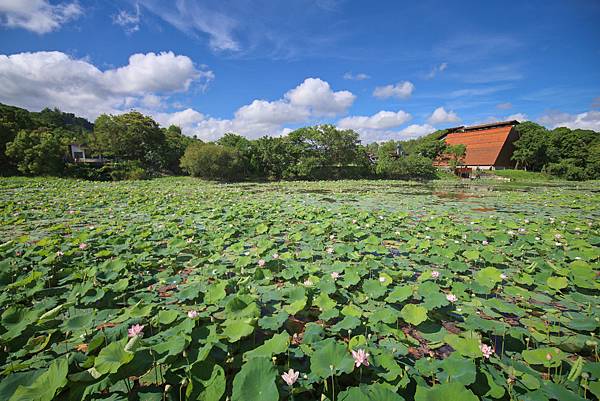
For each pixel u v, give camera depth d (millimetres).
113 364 1975
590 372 2156
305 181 27609
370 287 3744
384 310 3084
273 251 5227
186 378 2014
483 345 2332
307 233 6746
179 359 2207
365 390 1945
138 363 2111
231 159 28016
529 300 3732
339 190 18969
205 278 4320
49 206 10289
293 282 4203
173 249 5324
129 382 2125
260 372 1896
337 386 2143
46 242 5418
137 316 2865
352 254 5043
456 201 13227
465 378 2021
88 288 3486
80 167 25578
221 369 1976
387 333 2797
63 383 1850
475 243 6125
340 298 3691
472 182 28781
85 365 2100
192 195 14531
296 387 2104
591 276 3984
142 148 31406
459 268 4477
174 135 40000
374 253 5461
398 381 2117
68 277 3926
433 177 32875
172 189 17609
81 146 35750
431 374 2230
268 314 3340
